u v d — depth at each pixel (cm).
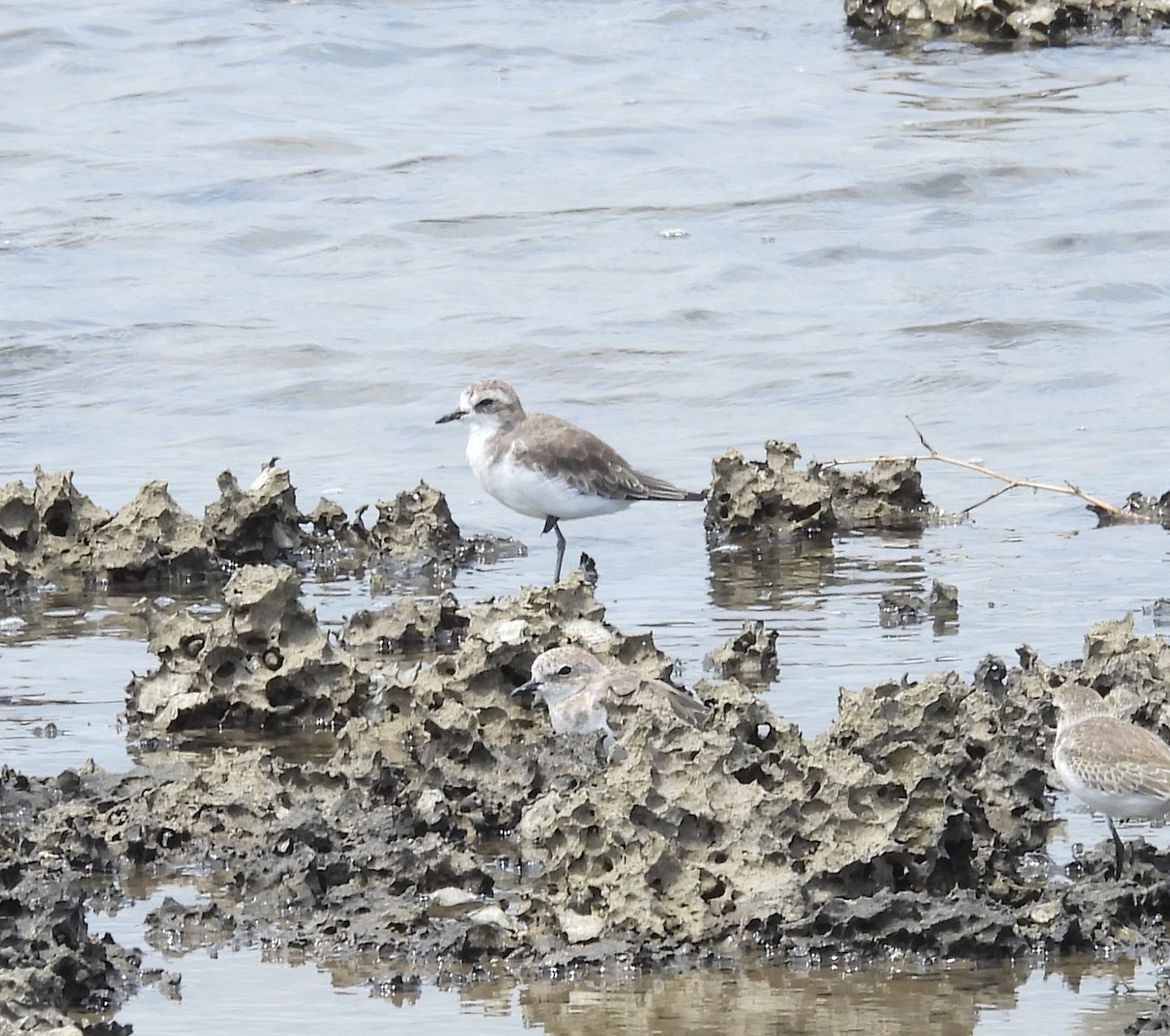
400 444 1991
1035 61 3547
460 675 1238
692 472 1877
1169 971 905
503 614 1341
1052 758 1080
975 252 2578
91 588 1599
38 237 2658
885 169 2895
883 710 1097
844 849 975
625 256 2584
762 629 1362
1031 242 2614
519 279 2514
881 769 1050
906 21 3731
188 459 1928
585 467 1638
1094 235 2616
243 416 2073
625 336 2292
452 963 926
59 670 1383
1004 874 1012
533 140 3092
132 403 2116
